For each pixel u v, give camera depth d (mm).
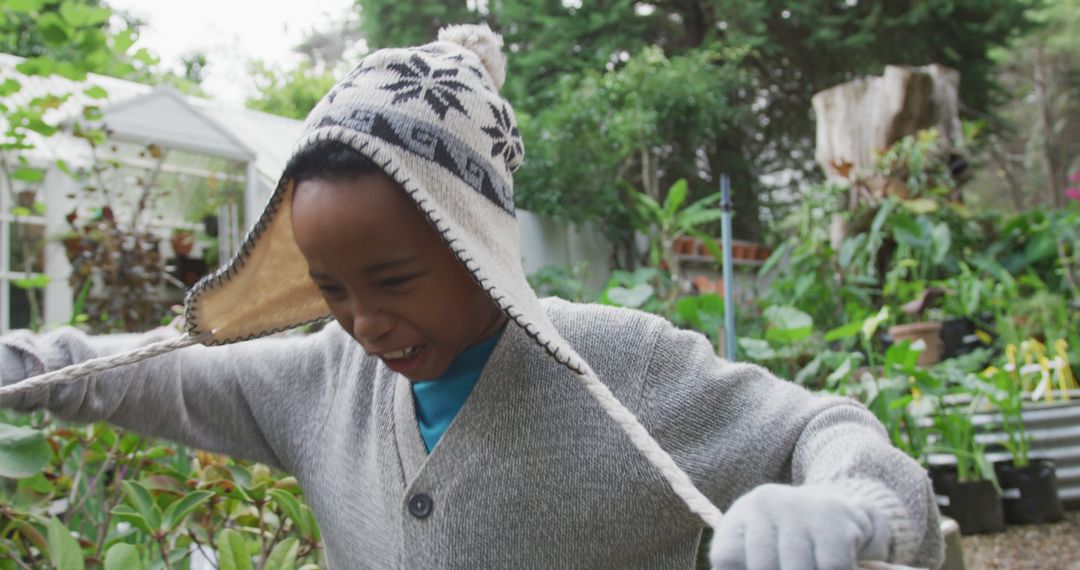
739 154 12938
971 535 4105
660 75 9648
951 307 5836
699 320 5383
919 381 4195
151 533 1300
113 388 1083
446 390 1019
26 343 1071
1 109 2516
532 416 972
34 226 4391
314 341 1210
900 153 6250
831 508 609
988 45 13688
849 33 13320
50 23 2518
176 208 5547
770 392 986
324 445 1131
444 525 974
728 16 12438
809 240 6258
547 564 966
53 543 1185
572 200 8797
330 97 888
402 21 13039
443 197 852
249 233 950
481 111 920
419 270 836
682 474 757
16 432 1246
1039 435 4512
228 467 1576
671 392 970
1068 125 20469
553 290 7609
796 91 13930
